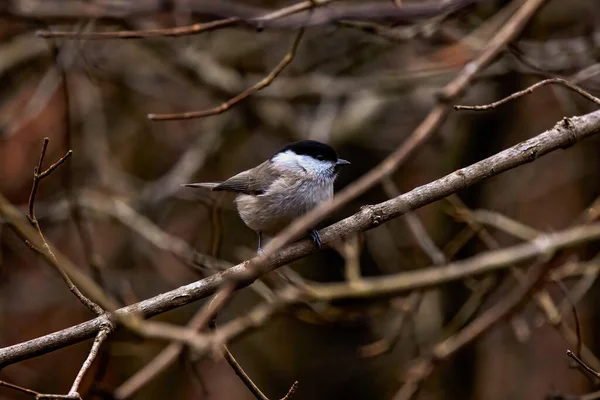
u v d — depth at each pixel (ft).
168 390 44.19
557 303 45.01
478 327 30.37
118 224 39.42
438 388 40.88
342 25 29.12
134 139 47.78
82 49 35.12
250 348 45.57
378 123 42.09
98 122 41.78
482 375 44.68
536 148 19.97
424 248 31.22
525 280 31.07
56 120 43.11
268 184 25.62
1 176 42.57
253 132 43.75
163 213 43.57
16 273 44.65
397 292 29.81
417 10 25.53
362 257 45.39
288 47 43.19
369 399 42.98
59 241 43.06
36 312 44.14
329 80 40.57
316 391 43.83
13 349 17.78
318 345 44.91
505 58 34.68
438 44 37.19
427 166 43.21
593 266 31.60
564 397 26.27
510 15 34.19
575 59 35.35
